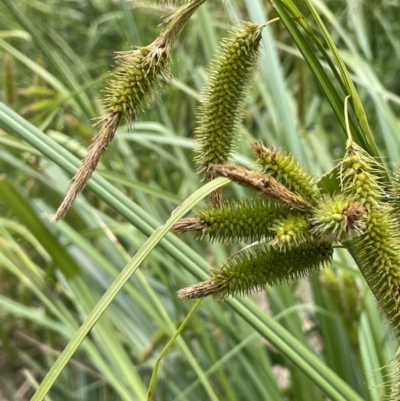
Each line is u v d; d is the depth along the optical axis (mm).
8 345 423
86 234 356
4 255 338
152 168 479
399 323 155
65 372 419
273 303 346
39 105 375
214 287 148
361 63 396
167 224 138
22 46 528
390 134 354
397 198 158
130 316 384
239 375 344
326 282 319
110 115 145
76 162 198
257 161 148
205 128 162
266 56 333
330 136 574
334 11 618
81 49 639
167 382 354
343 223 130
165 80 151
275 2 170
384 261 149
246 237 149
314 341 469
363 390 328
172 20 149
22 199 283
